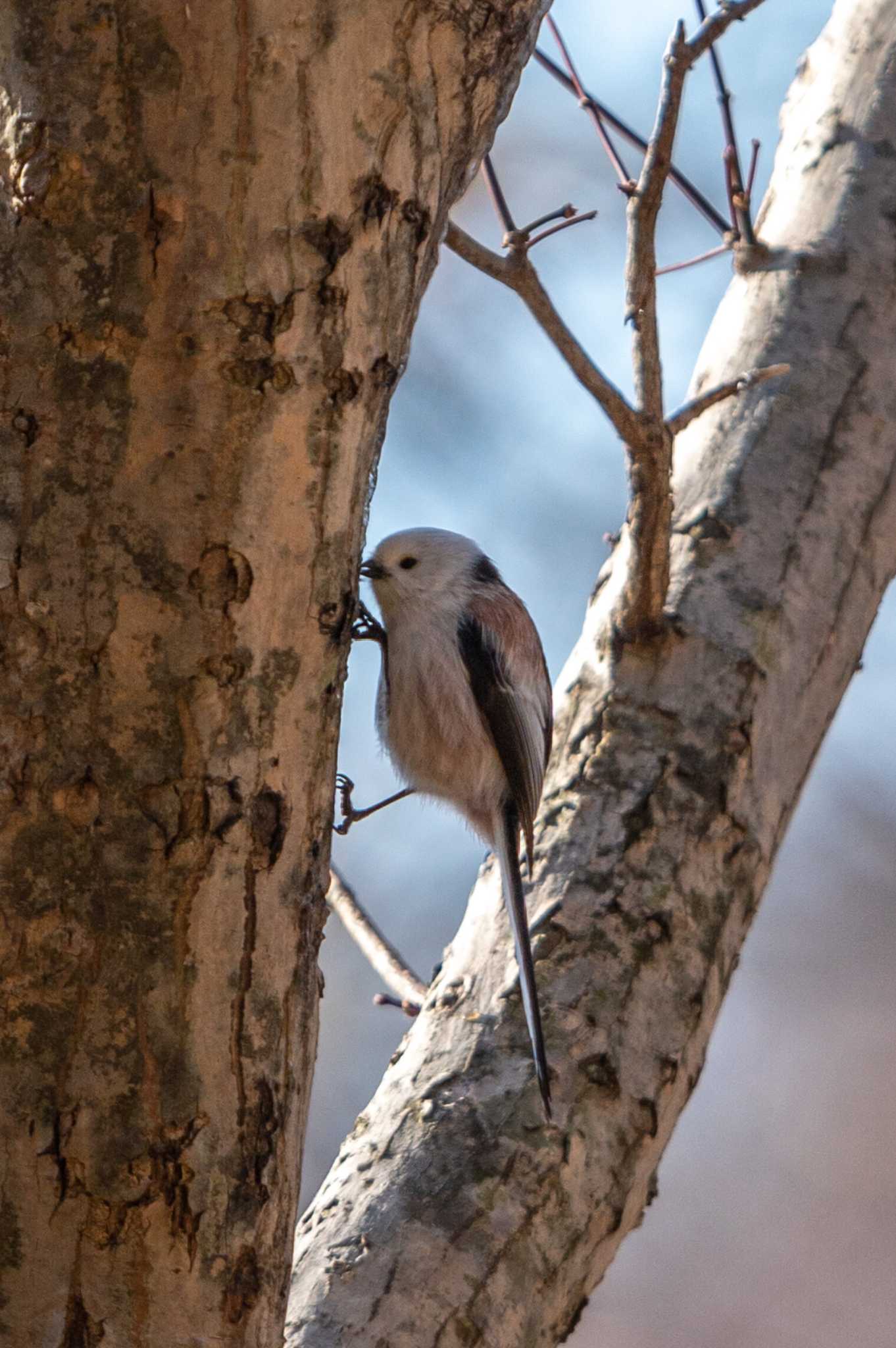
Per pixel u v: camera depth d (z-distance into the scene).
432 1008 6.96
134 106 3.88
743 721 7.57
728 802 7.35
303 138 4.04
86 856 3.94
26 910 3.91
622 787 7.34
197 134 3.92
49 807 3.92
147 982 3.97
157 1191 3.96
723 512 8.20
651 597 7.55
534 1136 6.29
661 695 7.61
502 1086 6.46
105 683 3.94
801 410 8.52
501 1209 6.08
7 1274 3.88
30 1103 3.90
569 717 7.74
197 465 3.99
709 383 8.80
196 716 4.01
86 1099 3.92
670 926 6.96
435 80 4.38
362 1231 6.00
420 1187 6.13
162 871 3.98
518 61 4.75
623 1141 6.44
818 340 8.71
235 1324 4.07
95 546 3.92
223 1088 4.08
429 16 4.32
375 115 4.22
